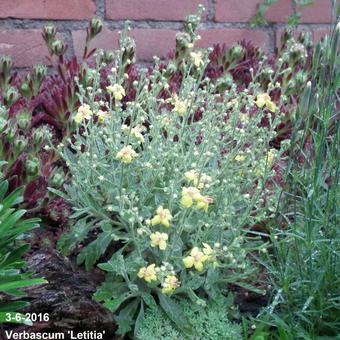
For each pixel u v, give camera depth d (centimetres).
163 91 176
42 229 150
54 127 172
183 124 141
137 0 209
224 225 137
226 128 145
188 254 138
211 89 157
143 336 131
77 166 142
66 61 189
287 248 143
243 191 151
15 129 148
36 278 124
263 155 158
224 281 141
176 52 190
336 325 137
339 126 137
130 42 178
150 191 140
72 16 200
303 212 142
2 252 133
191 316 136
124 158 129
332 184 131
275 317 133
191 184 134
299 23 242
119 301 132
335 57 126
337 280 134
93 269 145
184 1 216
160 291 136
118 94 139
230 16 225
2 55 186
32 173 143
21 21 195
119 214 142
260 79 194
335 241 133
